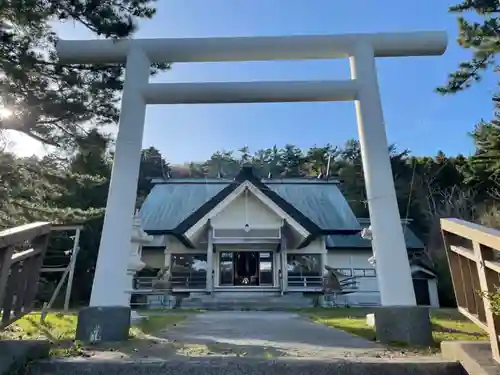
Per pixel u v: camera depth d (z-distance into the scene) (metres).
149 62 5.04
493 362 2.31
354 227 17.66
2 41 6.39
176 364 2.54
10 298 2.76
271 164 46.78
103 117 7.40
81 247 16.17
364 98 4.88
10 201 9.34
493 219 17.42
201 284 16.19
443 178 26.08
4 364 2.38
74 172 9.74
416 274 17.16
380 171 4.59
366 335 4.45
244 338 4.17
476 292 2.42
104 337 3.80
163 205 19.55
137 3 6.02
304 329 5.21
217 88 4.93
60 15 5.81
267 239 15.91
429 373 2.50
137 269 6.07
